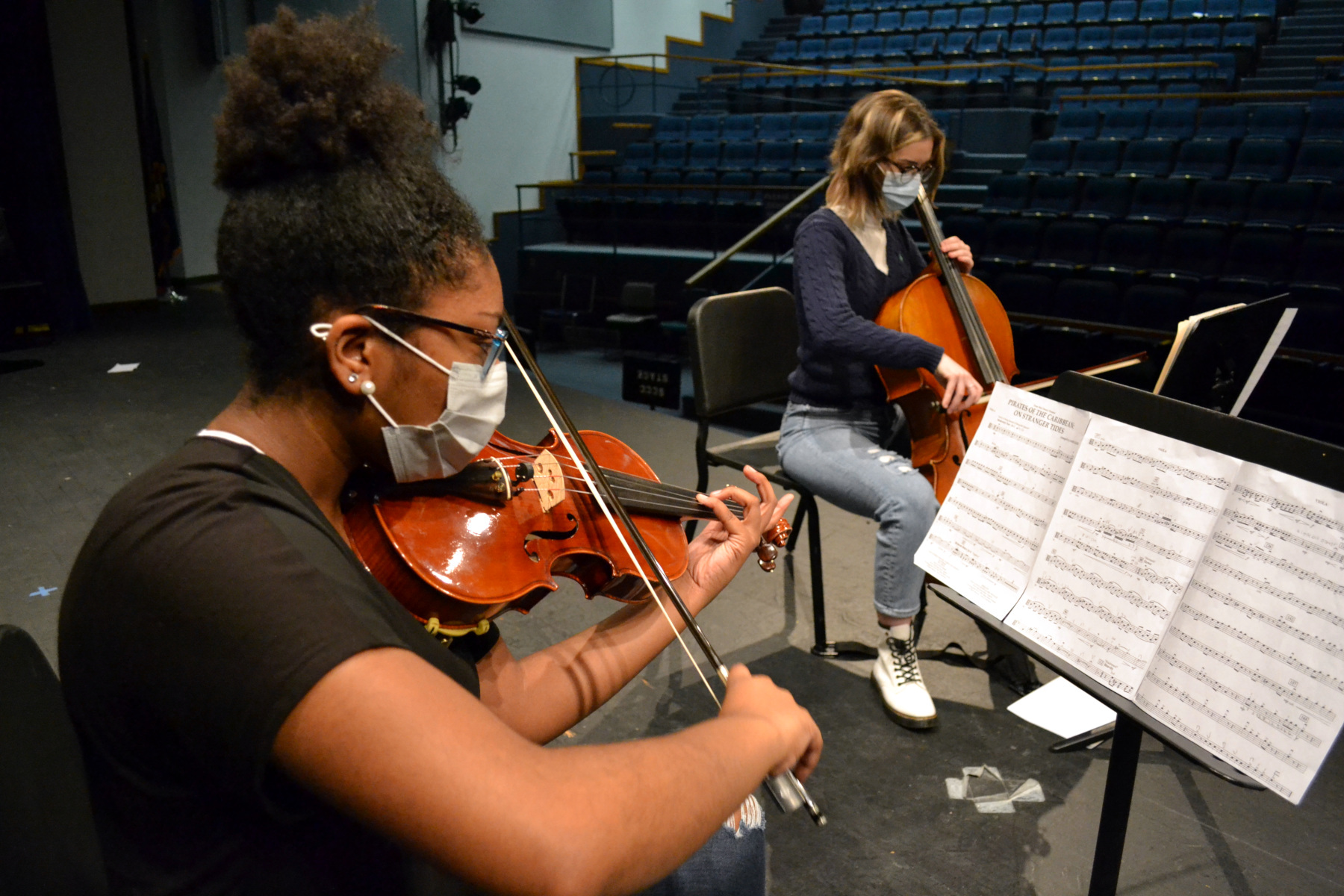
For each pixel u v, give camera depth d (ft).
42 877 1.79
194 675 1.75
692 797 1.90
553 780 1.74
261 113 2.04
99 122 20.80
